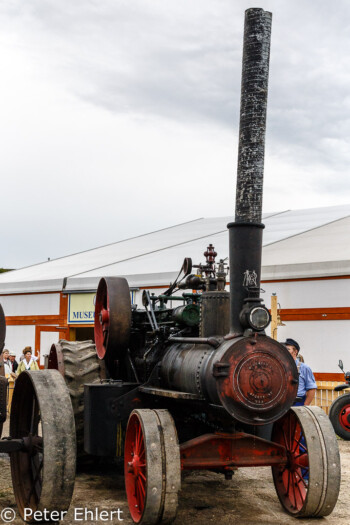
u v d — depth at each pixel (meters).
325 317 14.54
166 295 6.19
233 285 4.71
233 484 6.22
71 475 4.43
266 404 4.53
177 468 4.48
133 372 5.95
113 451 5.41
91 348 6.71
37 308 19.91
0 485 5.97
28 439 5.02
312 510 4.87
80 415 6.23
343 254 15.07
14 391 5.36
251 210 4.68
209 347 4.84
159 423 4.62
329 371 14.40
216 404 4.54
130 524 4.85
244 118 4.75
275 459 5.04
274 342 4.63
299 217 25.36
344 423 9.22
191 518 5.02
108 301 5.80
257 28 4.78
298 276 14.91
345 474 6.90
